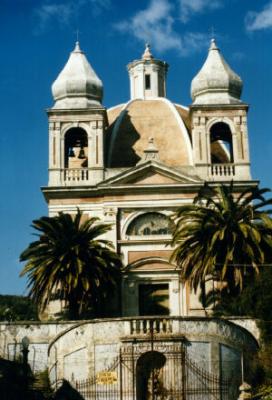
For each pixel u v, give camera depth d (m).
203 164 73.44
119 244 71.12
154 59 87.25
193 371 48.62
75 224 64.81
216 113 74.81
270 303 57.28
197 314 68.00
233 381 49.81
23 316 81.06
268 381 50.50
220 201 69.94
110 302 69.19
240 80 76.56
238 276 60.44
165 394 47.78
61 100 76.25
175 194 72.19
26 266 63.78
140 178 72.50
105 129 77.12
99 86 76.50
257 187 70.81
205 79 76.00
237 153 73.88
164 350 48.44
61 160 73.81
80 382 49.62
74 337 50.78
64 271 62.94
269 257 62.69
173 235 64.81
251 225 61.56
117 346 49.09
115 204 72.12
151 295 70.44
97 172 73.50
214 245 61.81
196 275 62.28
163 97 87.44
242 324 56.84
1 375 49.88
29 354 59.22
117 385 48.25
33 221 64.25
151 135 77.81
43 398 49.41
